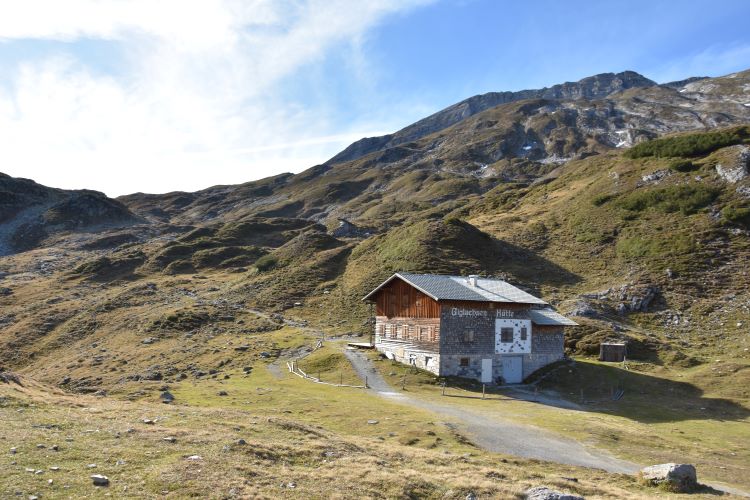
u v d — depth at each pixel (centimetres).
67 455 1922
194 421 2702
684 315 8231
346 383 5428
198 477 1844
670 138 15025
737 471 3116
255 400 4272
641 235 11000
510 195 17850
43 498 1548
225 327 8956
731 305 8194
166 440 2236
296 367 6184
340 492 1916
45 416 2455
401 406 4300
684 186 12094
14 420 2308
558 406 4931
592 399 5353
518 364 6297
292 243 14688
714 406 5106
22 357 9112
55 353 9088
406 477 2158
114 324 9981
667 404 5184
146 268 15725
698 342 7381
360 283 10456
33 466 1777
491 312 6188
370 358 6406
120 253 17862
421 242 11525
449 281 6538
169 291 12481
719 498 2380
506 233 12950
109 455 1978
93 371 7194
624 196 12850
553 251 11612
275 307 10100
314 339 7644
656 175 13162
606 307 8656
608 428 3912
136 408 2977
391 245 12212
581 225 12431
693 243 10131
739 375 5806
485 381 6031
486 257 11344
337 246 14288
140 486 1723
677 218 11219
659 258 9981
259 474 1970
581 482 2448
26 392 3048
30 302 12612
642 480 2605
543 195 16525
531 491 2103
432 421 3672
